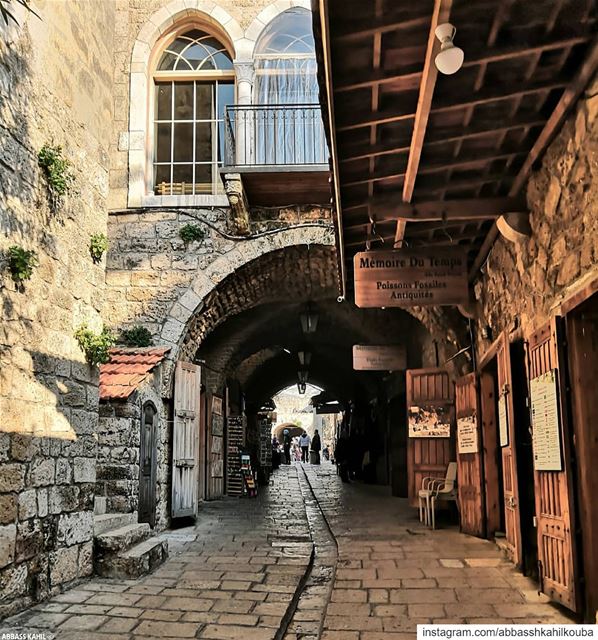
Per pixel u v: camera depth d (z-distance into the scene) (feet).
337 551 26.00
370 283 22.52
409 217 19.88
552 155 16.57
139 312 35.37
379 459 62.90
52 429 19.17
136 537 23.41
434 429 36.29
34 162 18.90
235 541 28.22
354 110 15.48
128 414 27.53
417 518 35.01
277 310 48.67
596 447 15.30
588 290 14.05
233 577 21.25
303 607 18.86
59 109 20.61
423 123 15.31
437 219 19.97
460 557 23.84
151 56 38.29
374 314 47.80
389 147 17.10
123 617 16.78
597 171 13.69
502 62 14.23
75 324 21.07
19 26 18.34
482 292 26.25
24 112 18.48
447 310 32.63
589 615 14.83
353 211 20.56
